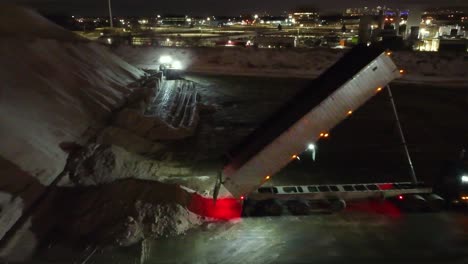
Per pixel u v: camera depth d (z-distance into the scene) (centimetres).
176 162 1254
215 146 1437
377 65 842
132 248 733
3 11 2153
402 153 1420
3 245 675
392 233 816
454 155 1405
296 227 844
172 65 3688
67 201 863
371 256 727
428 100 2492
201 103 2097
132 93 2006
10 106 1102
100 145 1138
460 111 2183
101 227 768
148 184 908
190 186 1028
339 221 873
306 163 1291
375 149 1466
